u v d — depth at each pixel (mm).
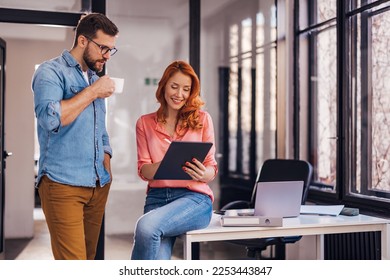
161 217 2779
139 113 5215
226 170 5504
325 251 4777
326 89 5074
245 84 5520
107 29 2855
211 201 3037
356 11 4465
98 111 2984
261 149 5594
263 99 5578
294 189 3213
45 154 2840
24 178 7289
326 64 5062
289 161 4375
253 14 5539
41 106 2682
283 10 5582
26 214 7293
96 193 2994
